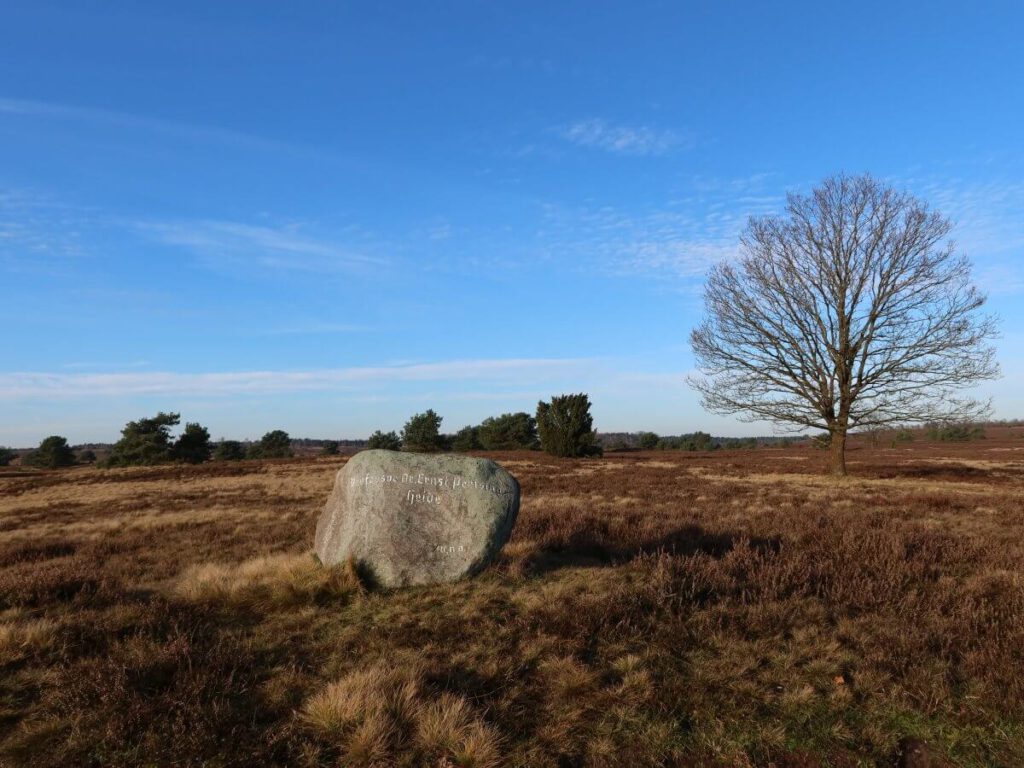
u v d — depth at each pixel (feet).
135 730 13.07
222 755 12.30
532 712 14.29
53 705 14.25
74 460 226.58
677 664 16.55
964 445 235.61
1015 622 18.39
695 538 33.14
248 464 146.20
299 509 59.26
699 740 13.24
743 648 17.19
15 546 41.14
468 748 12.35
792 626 19.01
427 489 24.76
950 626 18.53
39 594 23.12
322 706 13.69
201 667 15.56
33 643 17.39
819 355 89.92
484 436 205.46
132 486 104.17
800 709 14.26
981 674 15.48
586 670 15.84
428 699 14.26
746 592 21.68
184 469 131.64
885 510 48.47
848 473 94.07
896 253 84.99
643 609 20.40
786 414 91.40
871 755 12.67
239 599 22.03
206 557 34.19
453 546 24.16
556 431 157.38
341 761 12.39
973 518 43.80
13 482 120.98
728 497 59.36
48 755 12.48
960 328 81.71
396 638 18.28
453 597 22.15
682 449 245.24
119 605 21.49
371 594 22.63
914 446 238.27
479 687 15.33
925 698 14.39
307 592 22.02
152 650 16.81
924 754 12.79
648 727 13.60
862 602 21.13
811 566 25.00
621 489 69.62
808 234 89.45
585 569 25.99
